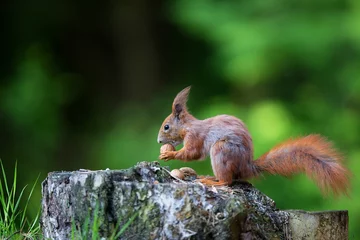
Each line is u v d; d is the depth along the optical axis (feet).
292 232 19.42
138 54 60.75
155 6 61.05
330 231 19.83
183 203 18.07
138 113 53.78
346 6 49.37
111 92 60.95
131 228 18.26
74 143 57.77
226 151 19.81
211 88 56.85
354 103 50.11
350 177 20.01
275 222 19.25
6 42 57.47
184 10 50.03
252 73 50.21
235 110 48.85
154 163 19.57
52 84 56.85
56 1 59.16
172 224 18.01
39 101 55.06
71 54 60.85
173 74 60.34
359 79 49.32
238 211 18.01
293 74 51.26
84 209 18.66
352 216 43.39
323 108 49.88
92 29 61.57
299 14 49.26
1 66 56.95
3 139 52.90
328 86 50.75
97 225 18.35
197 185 18.33
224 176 19.83
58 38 60.23
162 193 18.22
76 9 60.64
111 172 18.74
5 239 20.53
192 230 17.87
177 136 21.08
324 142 20.33
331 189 19.97
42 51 58.59
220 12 49.62
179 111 21.11
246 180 20.49
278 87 51.55
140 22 60.80
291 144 20.31
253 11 49.62
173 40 60.85
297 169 20.26
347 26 47.93
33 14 58.49
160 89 59.93
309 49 48.49
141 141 49.83
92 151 53.78
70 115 59.62
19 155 52.75
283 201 45.11
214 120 20.48
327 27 48.44
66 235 19.21
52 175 19.77
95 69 61.41
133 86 60.39
